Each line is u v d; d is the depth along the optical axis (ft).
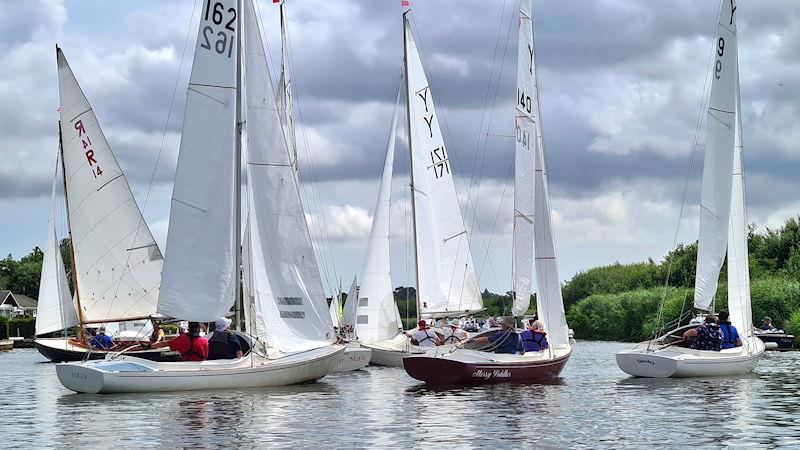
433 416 78.43
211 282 103.35
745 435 67.05
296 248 107.04
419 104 160.04
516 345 110.22
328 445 63.77
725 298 208.85
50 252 169.78
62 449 62.80
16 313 469.98
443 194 160.86
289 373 102.12
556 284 118.62
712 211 122.52
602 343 254.06
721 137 122.93
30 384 117.50
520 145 119.24
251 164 106.52
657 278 301.84
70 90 157.17
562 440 65.72
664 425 72.49
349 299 267.59
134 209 160.04
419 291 158.20
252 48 108.37
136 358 96.12
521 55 120.26
